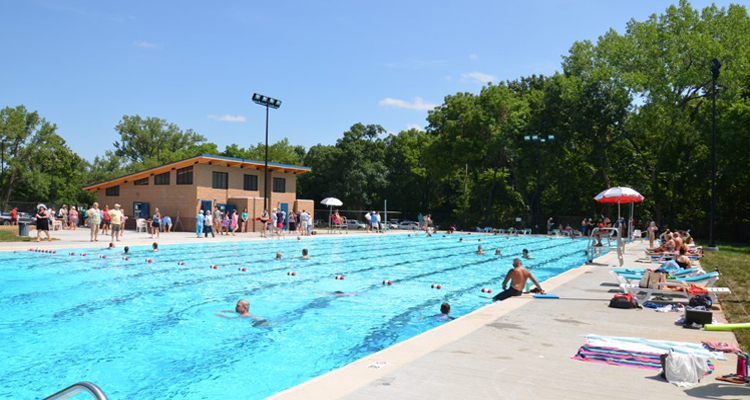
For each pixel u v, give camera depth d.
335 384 4.91
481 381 5.05
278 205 43.31
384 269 17.94
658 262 18.41
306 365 6.95
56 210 58.47
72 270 16.44
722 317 8.58
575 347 6.46
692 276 10.43
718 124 39.25
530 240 36.97
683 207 47.09
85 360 7.09
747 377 5.06
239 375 6.50
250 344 7.98
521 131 48.84
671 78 41.97
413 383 4.96
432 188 69.12
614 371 5.43
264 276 15.60
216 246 26.94
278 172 43.50
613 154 49.09
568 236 42.50
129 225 41.41
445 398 4.54
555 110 47.53
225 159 38.41
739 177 40.19
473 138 51.38
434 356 5.98
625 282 11.20
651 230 26.45
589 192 50.91
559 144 46.19
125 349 7.64
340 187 65.50
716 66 25.28
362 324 9.44
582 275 14.59
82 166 101.50
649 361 5.78
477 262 20.62
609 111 43.84
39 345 7.81
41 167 77.44
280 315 10.16
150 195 40.25
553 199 55.28
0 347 7.69
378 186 67.06
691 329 7.60
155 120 110.06
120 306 10.84
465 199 59.09
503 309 9.22
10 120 74.69
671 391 4.79
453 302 11.77
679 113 42.50
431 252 25.22
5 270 16.30
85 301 11.34
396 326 9.30
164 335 8.49
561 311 9.02
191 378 6.36
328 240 34.25
